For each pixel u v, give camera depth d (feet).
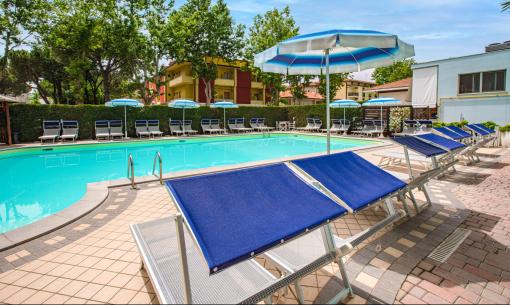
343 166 10.82
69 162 35.96
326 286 8.52
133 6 75.05
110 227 13.12
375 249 10.75
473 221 13.47
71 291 8.45
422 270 9.39
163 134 63.26
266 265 9.77
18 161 36.50
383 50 18.30
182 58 84.17
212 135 62.18
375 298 8.00
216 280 6.92
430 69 60.54
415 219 13.74
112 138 54.39
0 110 46.14
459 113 51.78
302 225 6.58
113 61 87.92
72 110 52.49
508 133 38.60
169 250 8.33
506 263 9.84
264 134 67.67
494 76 51.96
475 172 23.89
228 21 88.84
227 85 123.03
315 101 167.53
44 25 71.72
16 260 10.26
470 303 7.82
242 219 6.26
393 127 60.49
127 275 9.25
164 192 18.61
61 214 14.25
